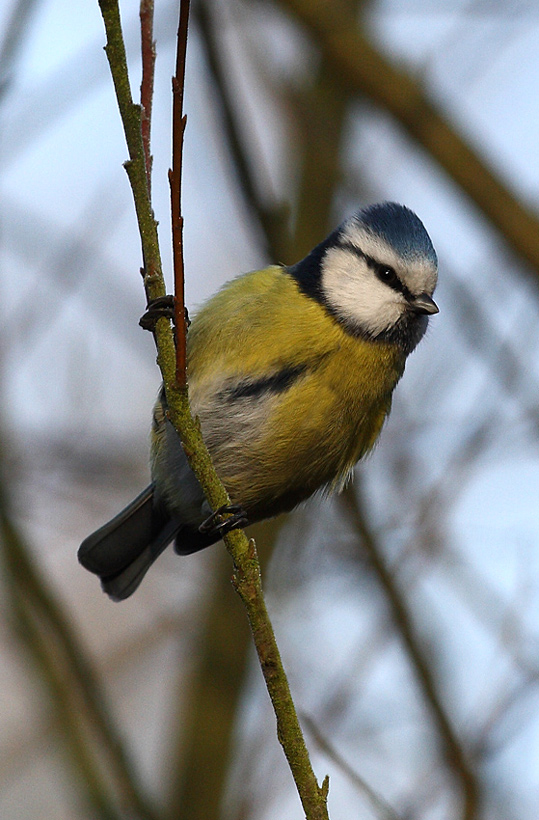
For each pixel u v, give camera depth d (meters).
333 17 10.96
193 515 8.98
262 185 10.09
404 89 10.85
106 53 6.07
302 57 12.68
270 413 8.10
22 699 14.48
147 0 6.61
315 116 12.26
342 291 8.38
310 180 12.11
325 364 8.13
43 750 13.86
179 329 6.02
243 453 8.27
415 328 8.72
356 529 9.88
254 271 8.75
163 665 15.05
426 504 9.87
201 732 11.21
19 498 10.63
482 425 10.00
